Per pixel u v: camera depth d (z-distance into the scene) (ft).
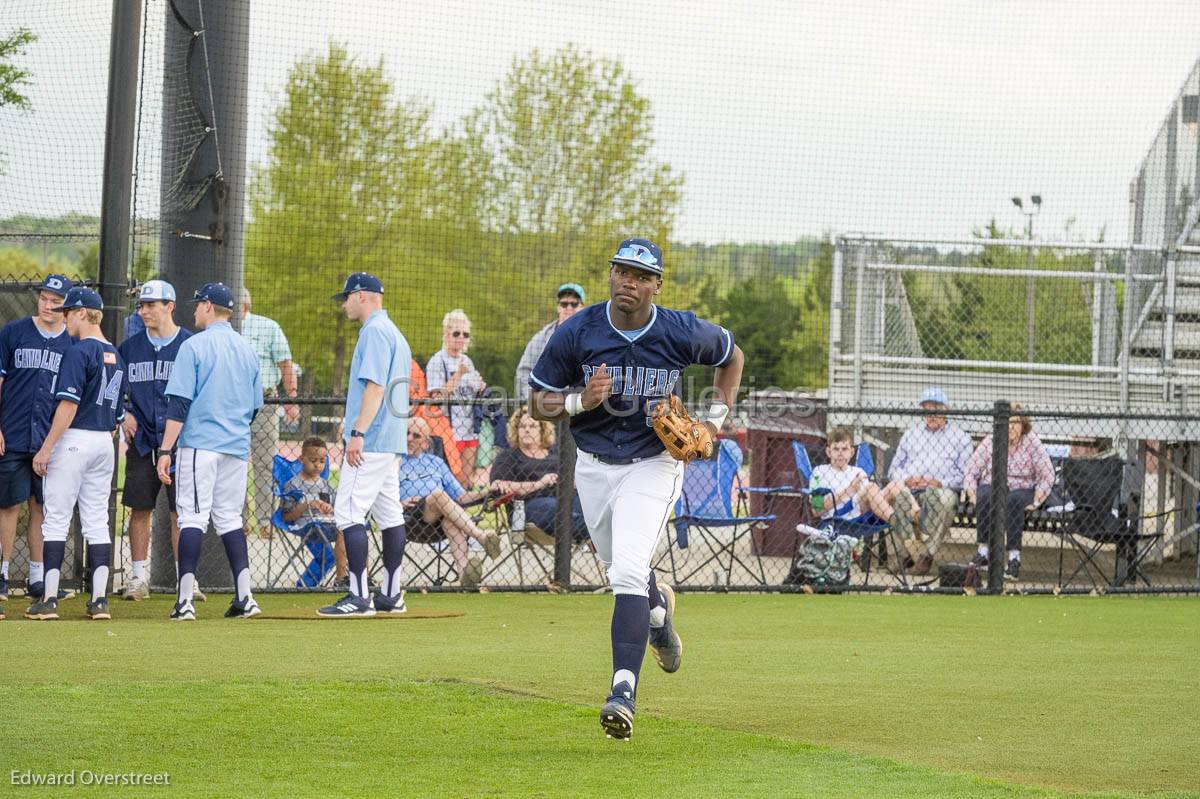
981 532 63.05
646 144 133.90
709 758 25.81
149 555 54.60
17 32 58.80
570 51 131.34
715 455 61.62
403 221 131.44
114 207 52.54
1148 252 75.05
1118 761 26.18
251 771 24.17
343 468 46.55
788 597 56.18
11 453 46.78
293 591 54.39
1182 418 59.82
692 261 141.38
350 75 128.06
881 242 76.48
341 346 129.70
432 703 30.66
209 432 45.24
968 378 73.31
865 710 31.01
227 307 46.32
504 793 22.91
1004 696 32.96
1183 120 74.90
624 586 27.30
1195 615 51.80
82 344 45.03
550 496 57.77
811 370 144.46
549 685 33.12
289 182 128.06
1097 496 62.90
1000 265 88.84
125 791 22.58
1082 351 85.46
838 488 62.49
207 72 54.90
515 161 132.87
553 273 134.10
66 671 33.83
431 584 56.95
